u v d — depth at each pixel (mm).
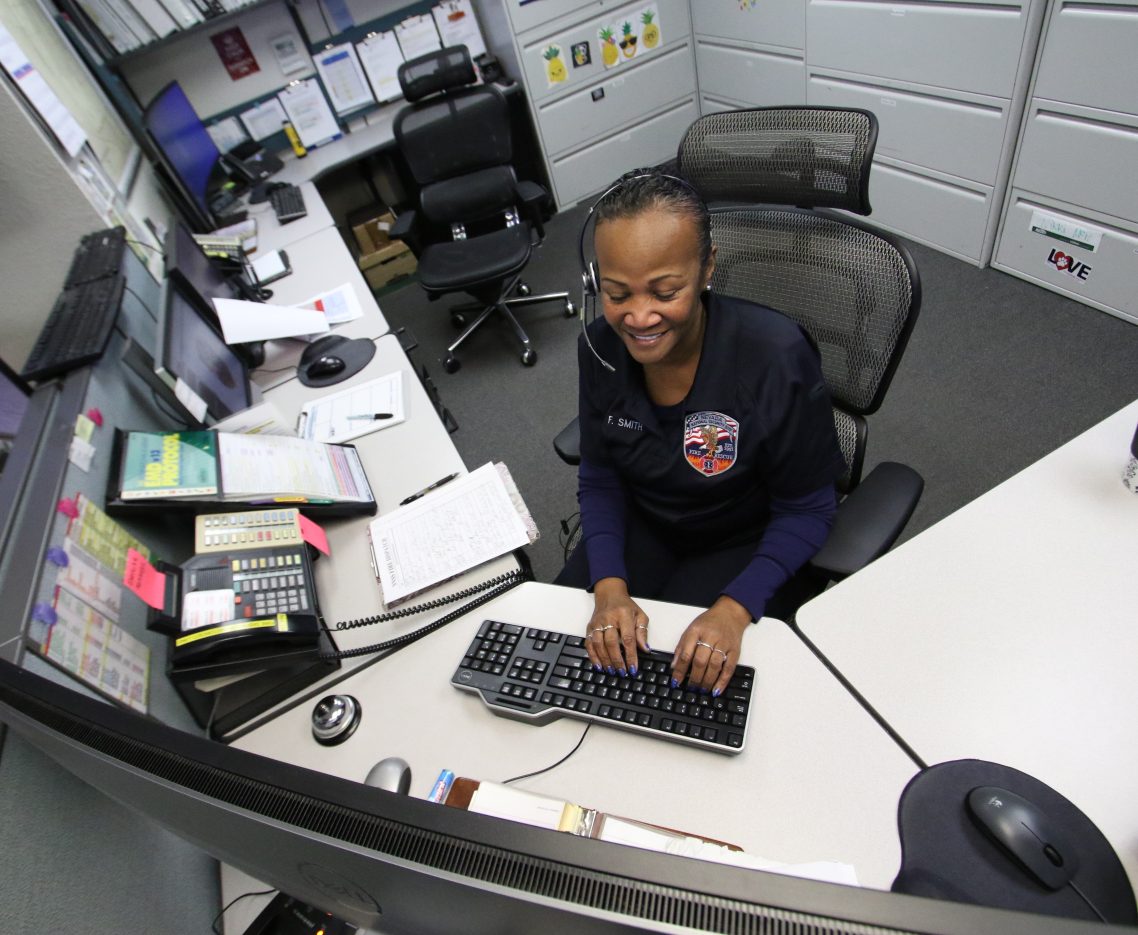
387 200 3695
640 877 338
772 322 961
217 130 3211
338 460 1328
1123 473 922
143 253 1925
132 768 452
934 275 2521
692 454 1022
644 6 3291
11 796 553
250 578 999
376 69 3346
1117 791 642
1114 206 1963
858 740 734
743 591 923
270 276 2285
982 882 580
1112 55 1787
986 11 2031
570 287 3088
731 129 1155
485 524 1127
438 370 2834
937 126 2379
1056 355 2049
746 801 708
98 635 810
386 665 964
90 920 570
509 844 365
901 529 988
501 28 3195
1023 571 849
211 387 1426
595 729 817
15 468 917
